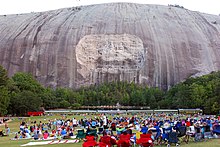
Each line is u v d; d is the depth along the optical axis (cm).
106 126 4194
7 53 19025
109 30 18612
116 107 14488
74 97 14325
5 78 9300
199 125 3375
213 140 3189
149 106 14375
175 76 17725
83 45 18100
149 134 2692
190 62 18250
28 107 10006
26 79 12244
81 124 5362
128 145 2588
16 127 6147
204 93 10775
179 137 3225
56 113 11381
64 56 17975
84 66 17650
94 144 2564
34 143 3328
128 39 18175
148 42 18262
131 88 16025
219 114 8188
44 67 18062
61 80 17525
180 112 10406
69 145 3033
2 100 8800
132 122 5088
